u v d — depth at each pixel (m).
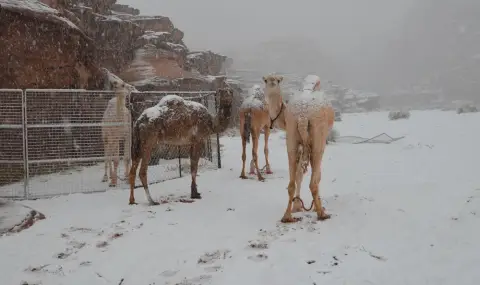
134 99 12.05
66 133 10.05
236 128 25.23
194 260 4.73
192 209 7.02
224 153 14.52
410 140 16.70
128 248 5.21
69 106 10.11
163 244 5.30
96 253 5.08
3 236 5.72
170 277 4.31
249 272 4.31
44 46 11.20
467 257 4.30
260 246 5.03
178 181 9.62
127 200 7.89
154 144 7.56
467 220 5.32
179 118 7.58
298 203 6.53
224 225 6.02
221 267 4.50
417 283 3.88
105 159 9.23
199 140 7.90
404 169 10.05
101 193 8.49
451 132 19.05
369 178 9.03
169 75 22.33
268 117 9.90
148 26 26.86
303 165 5.72
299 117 5.66
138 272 4.48
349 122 32.09
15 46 10.48
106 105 10.45
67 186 8.94
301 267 4.36
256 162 9.70
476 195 6.34
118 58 20.52
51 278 4.39
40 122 9.79
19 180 9.33
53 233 5.88
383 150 14.16
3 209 6.63
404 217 5.66
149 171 10.88
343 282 3.96
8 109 9.51
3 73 10.20
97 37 19.88
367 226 5.48
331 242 5.02
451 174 8.88
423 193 6.77
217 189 8.67
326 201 6.96
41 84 11.11
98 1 22.25
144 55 21.78
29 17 10.83
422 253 4.52
